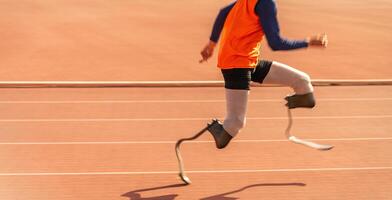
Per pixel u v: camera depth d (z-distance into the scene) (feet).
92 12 225.15
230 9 45.37
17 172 51.96
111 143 61.16
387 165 55.06
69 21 190.39
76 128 66.69
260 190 48.06
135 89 88.07
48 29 166.30
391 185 49.73
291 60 121.29
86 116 72.08
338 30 182.09
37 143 60.85
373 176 51.93
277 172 52.70
